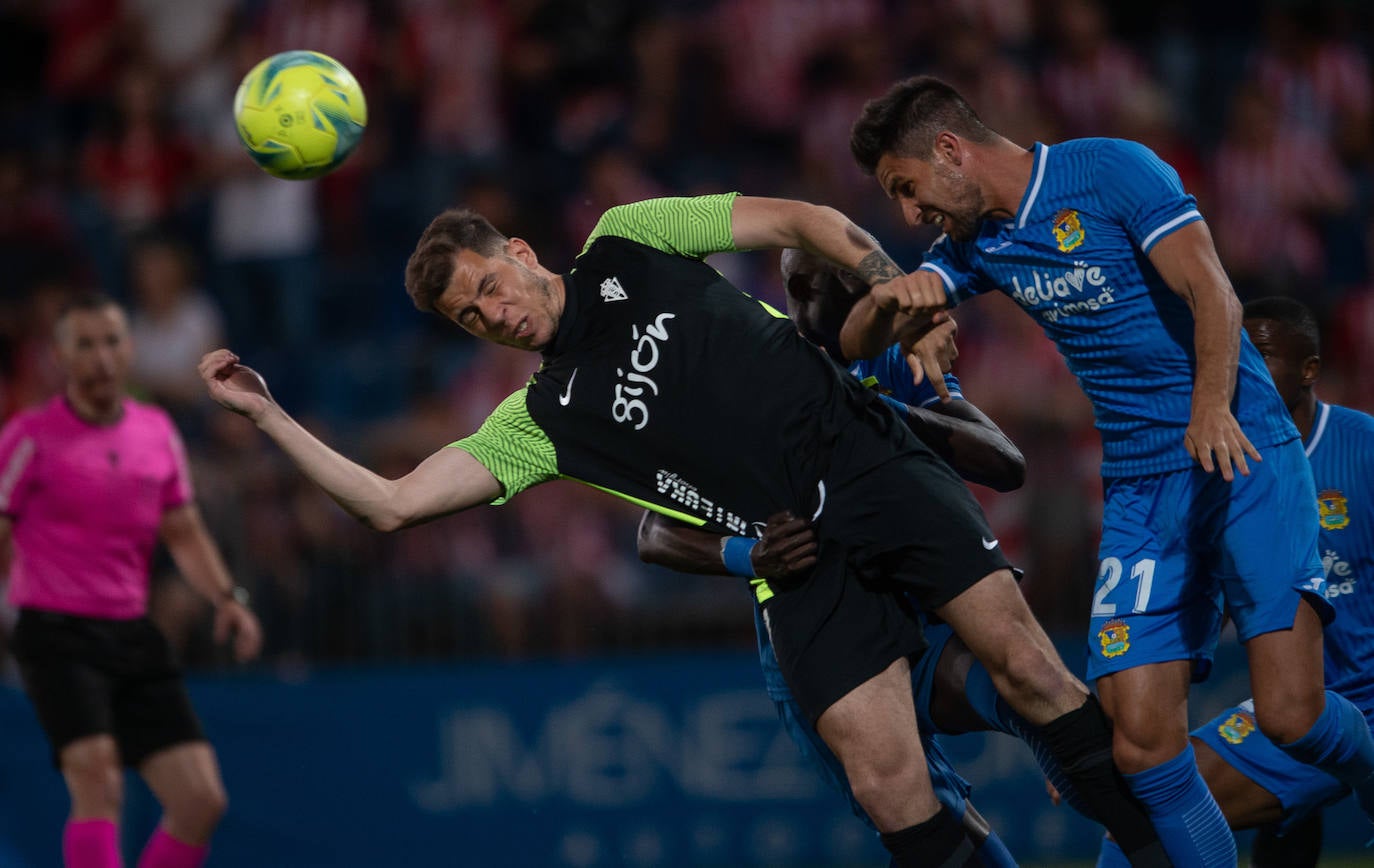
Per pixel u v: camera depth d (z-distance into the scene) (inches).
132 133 1541.6
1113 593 607.2
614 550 1220.5
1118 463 616.4
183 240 1508.4
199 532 935.0
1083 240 588.4
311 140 619.2
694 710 1137.4
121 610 882.8
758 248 628.4
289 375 1363.2
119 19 1668.3
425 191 1537.9
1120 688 597.0
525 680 1128.2
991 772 1137.4
